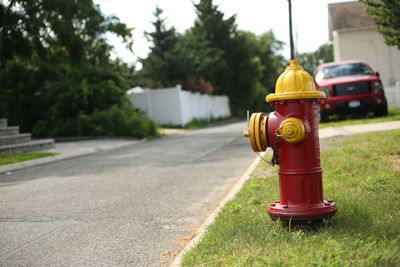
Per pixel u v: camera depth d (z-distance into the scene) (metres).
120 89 25.23
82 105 24.52
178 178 9.14
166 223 5.74
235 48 50.94
